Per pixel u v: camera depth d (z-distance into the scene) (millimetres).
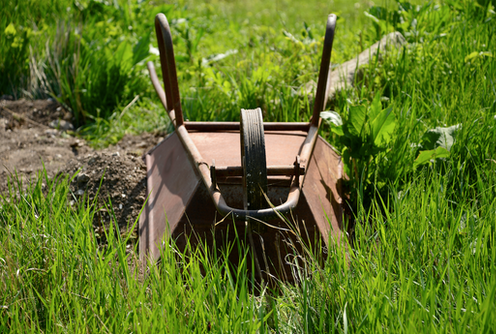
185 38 5613
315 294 2107
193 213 2551
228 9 11609
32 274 2293
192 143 2809
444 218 2502
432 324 1764
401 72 4281
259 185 2141
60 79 4867
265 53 5281
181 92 4641
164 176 3131
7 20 5621
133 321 1937
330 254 2277
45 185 3506
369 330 1873
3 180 3656
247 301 2080
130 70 5121
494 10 5520
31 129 4578
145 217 2996
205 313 2016
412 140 3305
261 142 2158
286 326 2111
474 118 3301
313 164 2957
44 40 5324
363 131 2939
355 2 11375
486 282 2062
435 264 2234
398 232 2367
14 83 5133
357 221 2477
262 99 4262
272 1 12766
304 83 4562
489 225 2299
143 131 4574
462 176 2879
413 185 2818
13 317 2006
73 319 2076
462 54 4395
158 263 2510
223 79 4605
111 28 6004
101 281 2158
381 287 2051
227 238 2385
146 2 7027
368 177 3121
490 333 1744
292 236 2521
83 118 4840
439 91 4039
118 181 3311
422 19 5223
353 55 5297
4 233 2555
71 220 2605
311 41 5398
